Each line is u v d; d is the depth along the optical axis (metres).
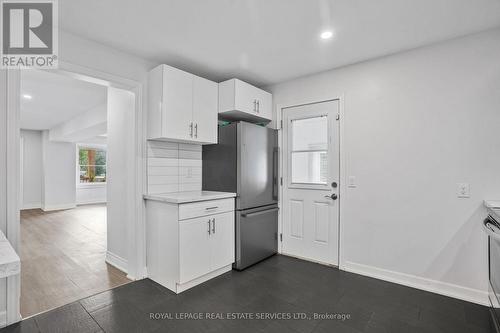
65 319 1.92
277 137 3.44
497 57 2.10
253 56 2.65
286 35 2.24
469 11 1.87
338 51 2.53
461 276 2.23
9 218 1.85
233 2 1.79
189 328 1.83
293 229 3.30
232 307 2.11
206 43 2.38
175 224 2.34
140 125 2.61
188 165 3.12
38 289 2.39
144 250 2.65
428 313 2.01
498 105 2.10
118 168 2.90
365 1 1.77
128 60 2.53
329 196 2.99
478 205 2.16
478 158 2.17
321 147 3.08
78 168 8.44
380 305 2.13
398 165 2.54
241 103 2.98
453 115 2.27
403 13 1.90
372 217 2.69
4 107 1.84
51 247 3.73
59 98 3.96
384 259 2.61
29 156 7.38
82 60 2.23
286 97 3.36
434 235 2.36
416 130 2.44
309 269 2.88
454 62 2.27
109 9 1.86
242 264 2.87
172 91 2.54
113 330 1.80
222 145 3.05
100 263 3.07
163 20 2.01
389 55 2.59
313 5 1.82
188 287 2.42
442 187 2.32
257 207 3.11
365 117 2.73
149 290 2.38
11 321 1.86
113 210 2.99
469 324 1.86
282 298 2.25
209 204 2.57
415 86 2.45
